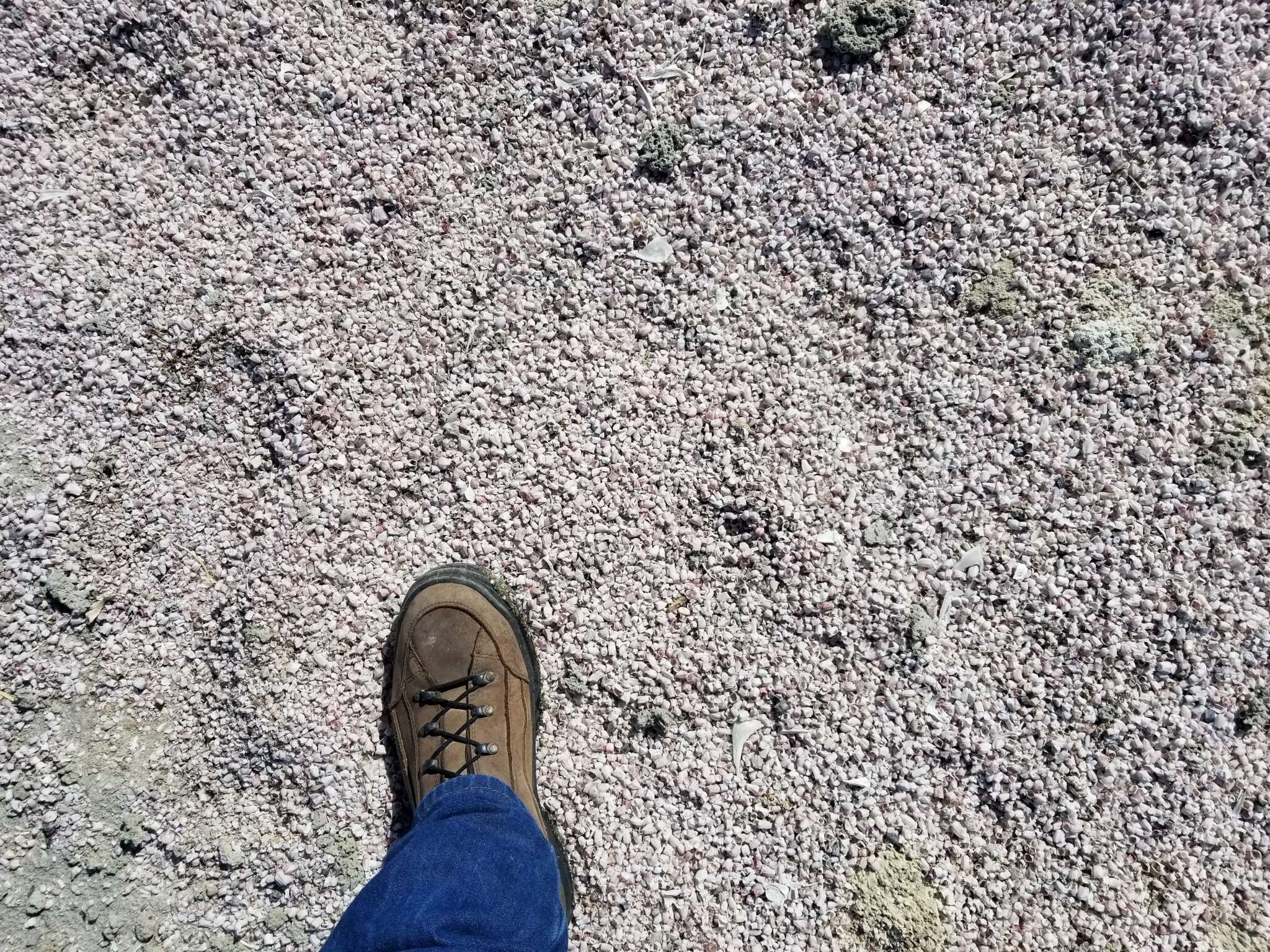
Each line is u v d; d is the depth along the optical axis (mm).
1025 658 1535
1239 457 1523
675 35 1566
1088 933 1477
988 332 1560
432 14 1567
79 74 1555
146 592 1527
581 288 1580
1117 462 1543
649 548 1558
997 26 1555
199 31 1544
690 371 1573
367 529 1559
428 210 1578
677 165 1572
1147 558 1523
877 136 1562
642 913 1522
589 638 1551
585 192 1578
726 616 1553
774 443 1563
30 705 1488
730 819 1534
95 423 1532
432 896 1271
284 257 1562
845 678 1541
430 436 1562
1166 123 1540
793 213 1572
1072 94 1554
